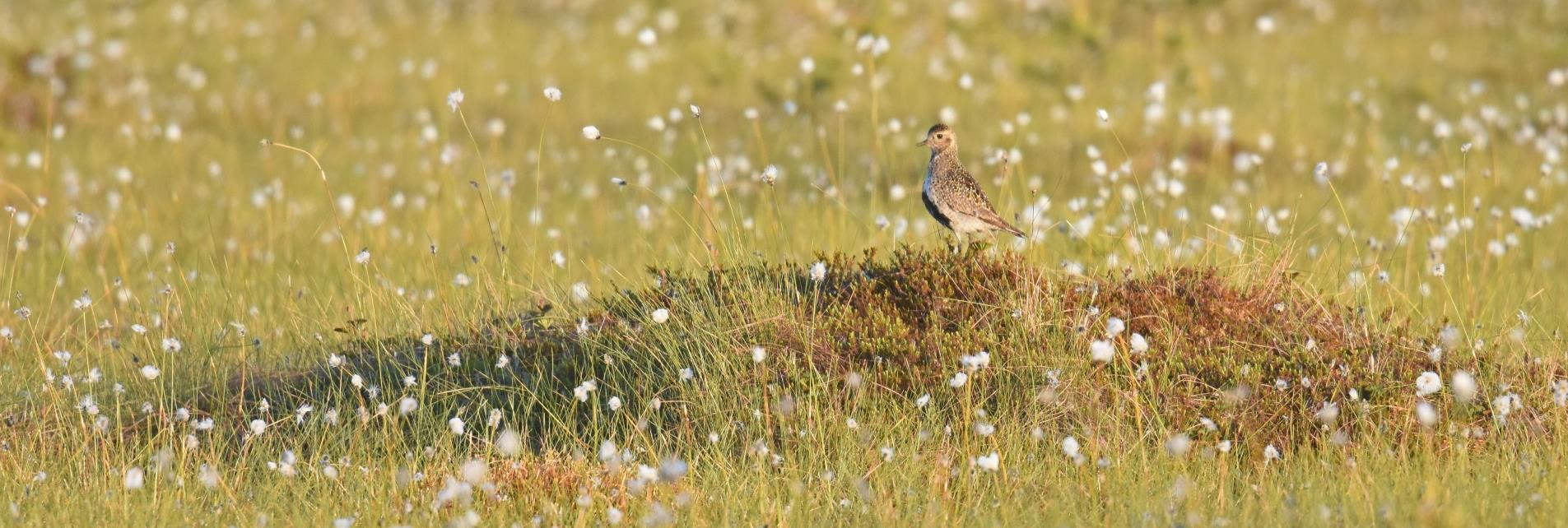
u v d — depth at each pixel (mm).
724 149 27422
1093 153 16062
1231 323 12633
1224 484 10320
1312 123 29203
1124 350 11945
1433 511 9016
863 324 12539
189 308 15461
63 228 20938
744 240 14977
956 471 10633
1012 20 42062
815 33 40094
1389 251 18859
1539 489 10008
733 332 12375
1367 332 12539
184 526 10109
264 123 29547
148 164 25516
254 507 10422
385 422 11367
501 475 10766
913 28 39469
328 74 33781
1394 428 11359
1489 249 15883
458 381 12539
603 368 12477
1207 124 27734
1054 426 11383
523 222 21656
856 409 11438
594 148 27922
